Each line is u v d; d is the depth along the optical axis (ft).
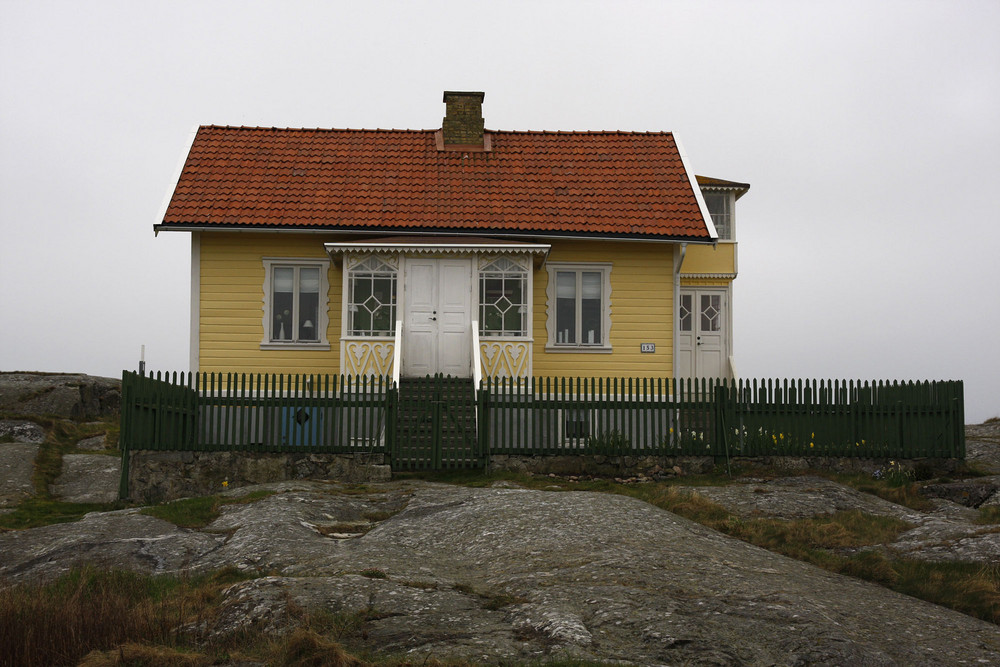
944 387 57.98
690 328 82.23
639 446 56.90
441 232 67.21
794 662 25.90
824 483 53.36
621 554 35.14
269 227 65.72
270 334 67.87
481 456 56.29
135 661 25.16
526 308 65.36
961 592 34.12
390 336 64.80
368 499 47.34
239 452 55.11
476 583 32.94
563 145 77.20
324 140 75.82
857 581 35.65
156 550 38.55
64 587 31.91
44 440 74.90
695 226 68.64
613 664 24.71
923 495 52.65
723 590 31.45
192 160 71.36
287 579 31.40
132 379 54.08
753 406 57.67
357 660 24.71
